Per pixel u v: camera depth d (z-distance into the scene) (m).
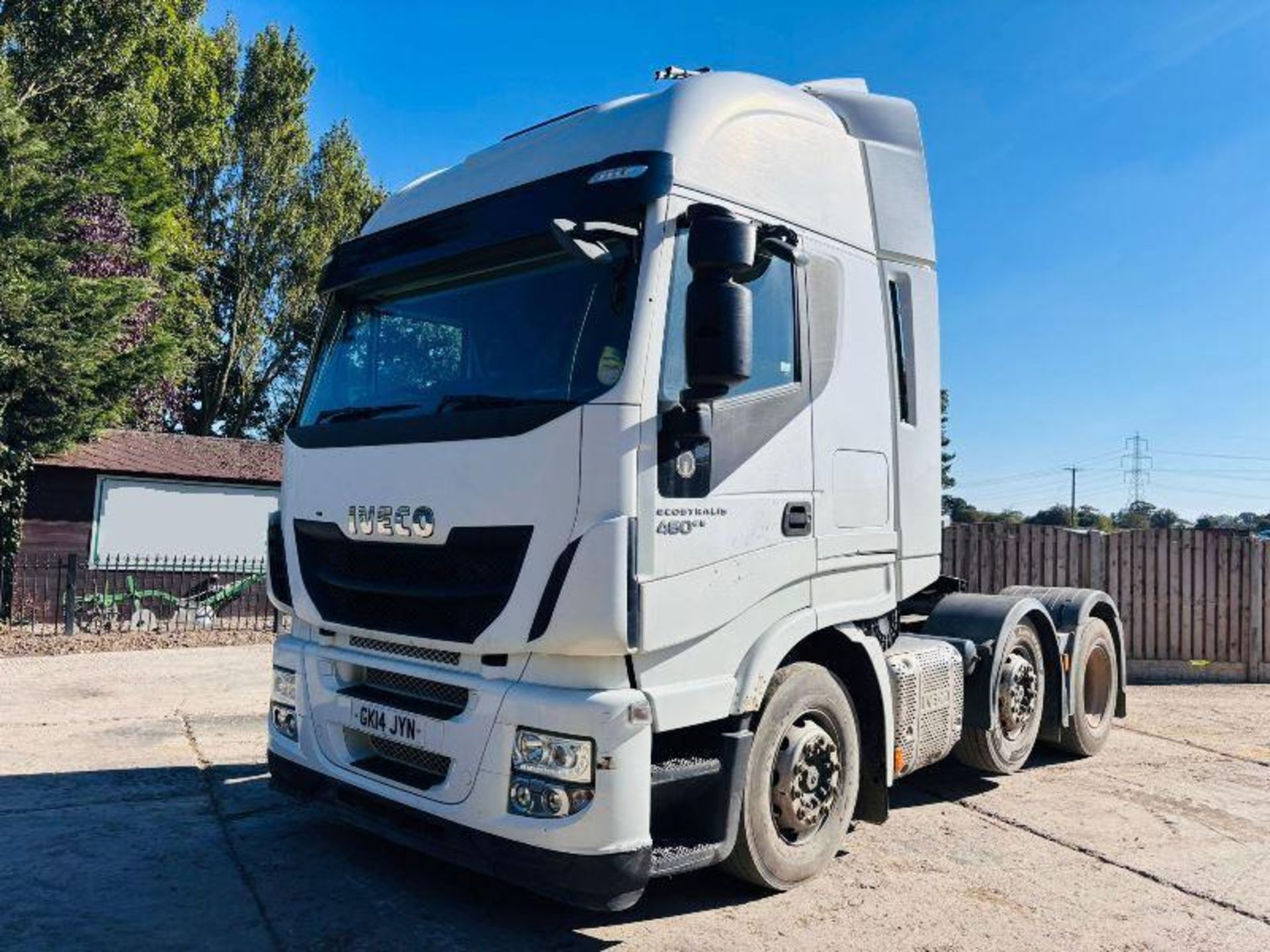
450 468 3.96
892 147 5.73
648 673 3.75
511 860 3.63
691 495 3.89
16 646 12.61
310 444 4.72
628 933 4.16
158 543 21.64
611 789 3.52
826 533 4.66
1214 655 12.08
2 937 3.90
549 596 3.61
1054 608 7.73
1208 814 6.18
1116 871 5.12
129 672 10.84
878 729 5.01
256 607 19.64
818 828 4.73
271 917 4.19
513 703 3.68
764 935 4.19
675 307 3.88
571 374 3.82
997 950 4.14
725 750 4.06
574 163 4.29
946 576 7.14
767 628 4.28
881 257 5.44
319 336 5.14
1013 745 6.76
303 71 37.34
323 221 38.50
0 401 14.84
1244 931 4.40
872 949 4.11
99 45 22.30
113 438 22.98
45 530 20.44
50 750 6.98
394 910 4.31
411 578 4.10
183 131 31.94
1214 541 12.16
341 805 4.42
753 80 4.76
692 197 4.03
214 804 5.77
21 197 15.64
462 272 4.42
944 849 5.41
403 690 4.21
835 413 4.79
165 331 22.12
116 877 4.57
